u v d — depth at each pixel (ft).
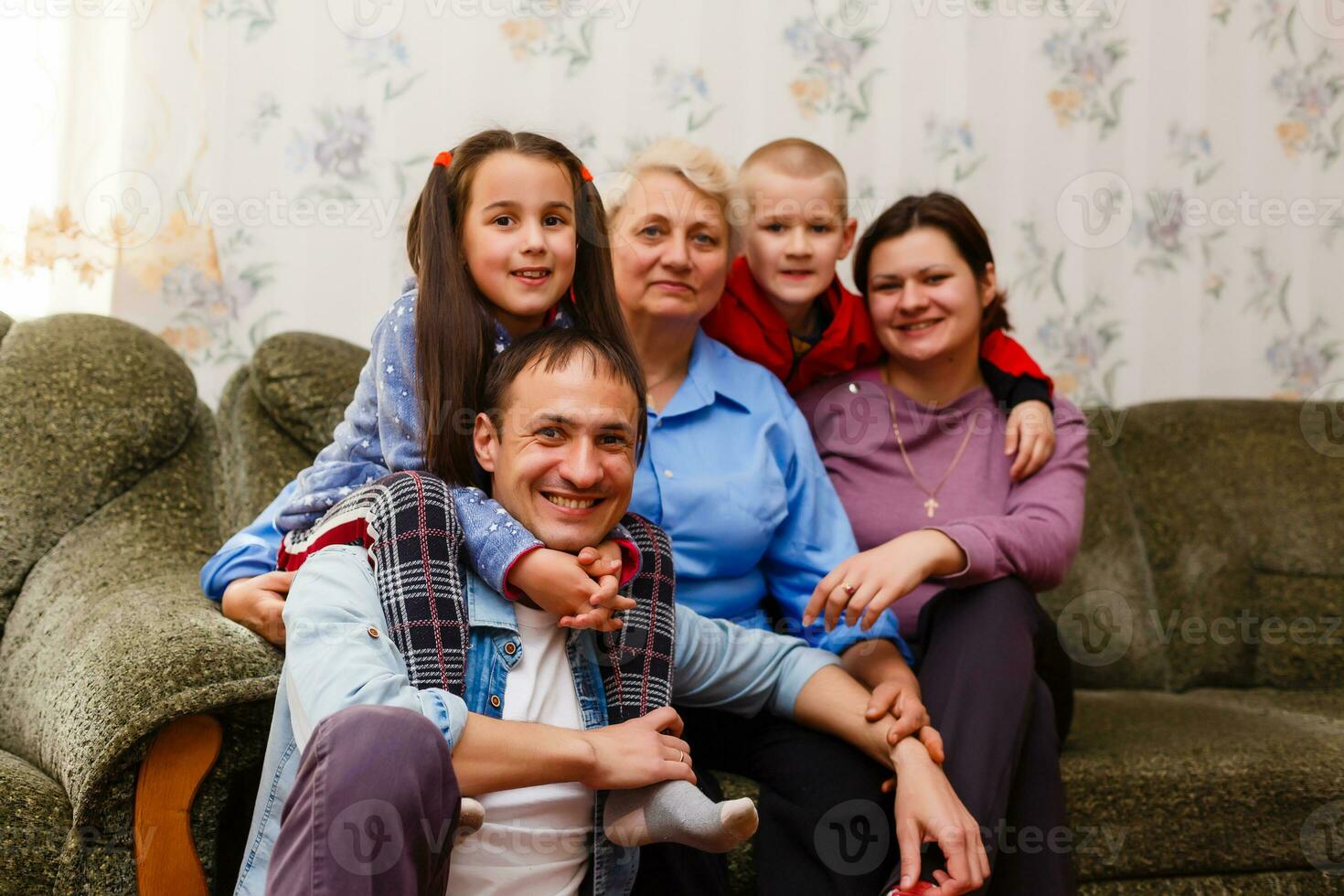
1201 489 6.44
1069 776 4.40
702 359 4.77
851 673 4.30
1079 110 7.19
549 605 3.44
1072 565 6.06
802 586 4.61
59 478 4.75
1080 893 4.42
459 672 3.36
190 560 4.72
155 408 4.98
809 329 5.35
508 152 4.00
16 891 3.35
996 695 3.96
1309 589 6.29
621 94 6.48
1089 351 7.27
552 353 3.58
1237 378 7.53
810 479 4.72
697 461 4.52
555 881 3.42
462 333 3.86
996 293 5.31
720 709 4.24
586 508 3.55
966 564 4.25
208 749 3.55
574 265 4.15
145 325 5.92
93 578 4.46
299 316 6.15
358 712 2.86
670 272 4.54
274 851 2.88
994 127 7.04
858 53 6.81
